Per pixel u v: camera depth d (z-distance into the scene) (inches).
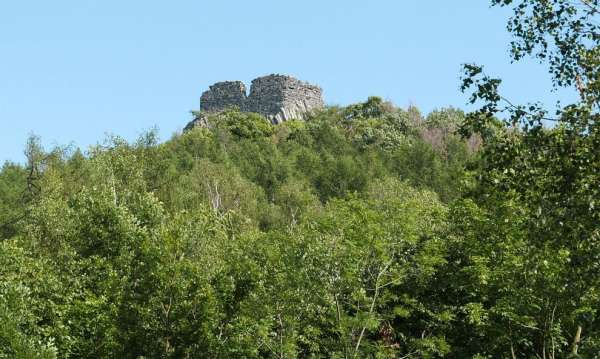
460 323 1270.9
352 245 1160.2
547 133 558.3
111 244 1240.8
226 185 2664.9
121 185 1802.4
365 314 1121.4
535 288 963.3
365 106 5329.7
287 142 4530.0
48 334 1014.4
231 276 1188.5
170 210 1936.5
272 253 1278.3
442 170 3730.3
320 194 3501.5
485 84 572.7
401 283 1225.4
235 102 5408.5
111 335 1107.3
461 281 1202.0
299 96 5344.5
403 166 3914.9
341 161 3720.5
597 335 974.4
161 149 2103.8
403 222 1210.0
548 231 553.0
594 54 574.6
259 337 1115.3
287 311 1123.3
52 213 1519.4
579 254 546.3
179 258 1214.3
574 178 538.6
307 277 1125.7
